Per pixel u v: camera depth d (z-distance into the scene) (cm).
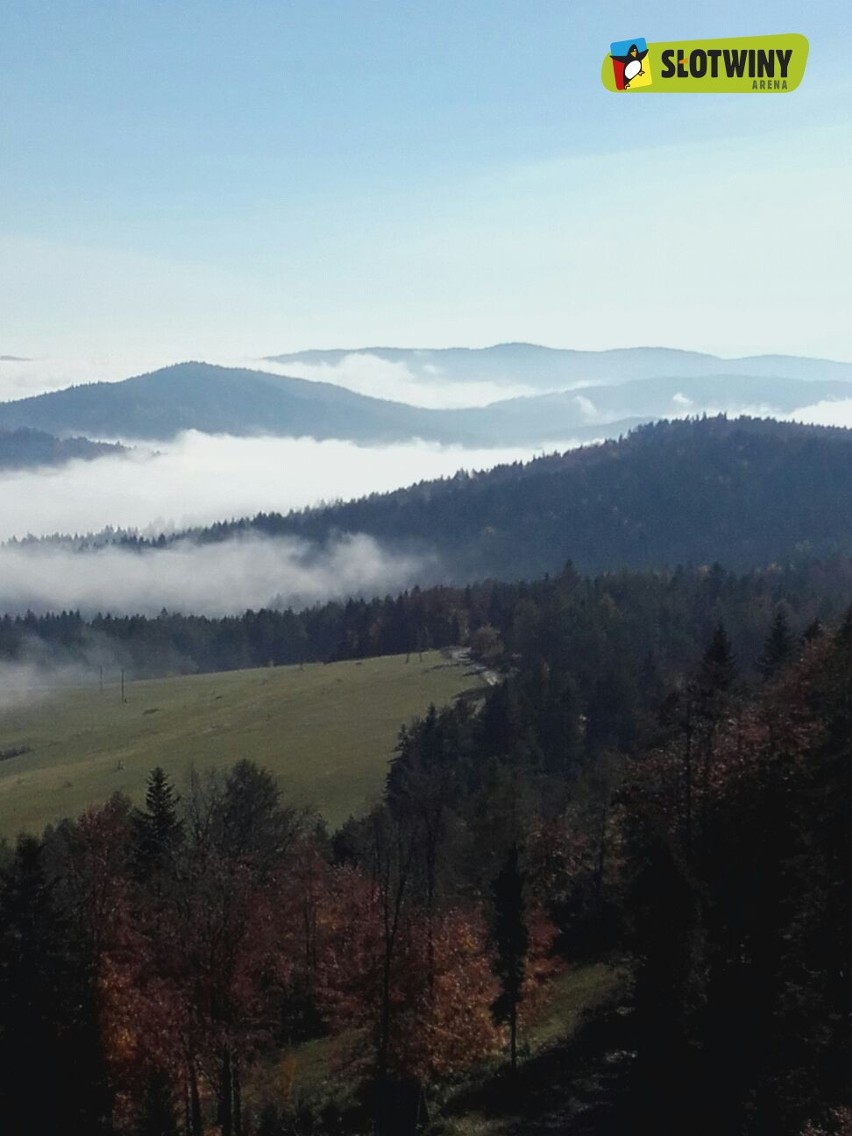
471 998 3794
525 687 10088
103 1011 3400
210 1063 3419
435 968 3816
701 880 3138
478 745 9444
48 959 3322
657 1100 2741
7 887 3397
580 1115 2977
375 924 3956
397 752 10500
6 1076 3209
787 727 4038
